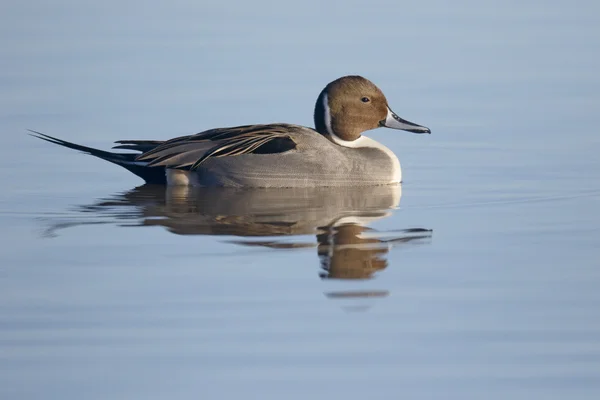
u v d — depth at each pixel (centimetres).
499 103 2109
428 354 1020
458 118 2022
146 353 1025
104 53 2528
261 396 942
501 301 1138
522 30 2745
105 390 955
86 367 998
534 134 1903
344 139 1708
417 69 2355
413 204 1520
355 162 1639
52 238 1366
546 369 988
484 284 1185
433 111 2067
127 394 950
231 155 1636
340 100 1700
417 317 1101
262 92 2170
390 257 1277
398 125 1722
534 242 1327
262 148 1634
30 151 1842
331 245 1321
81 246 1331
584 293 1155
